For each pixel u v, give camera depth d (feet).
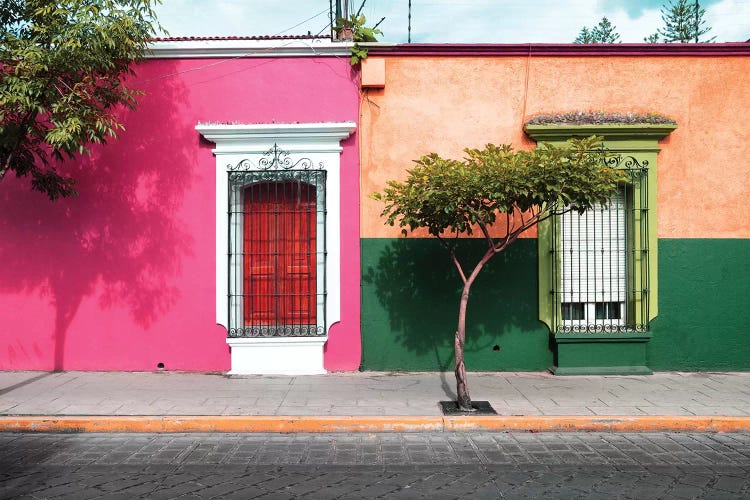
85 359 26.91
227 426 19.74
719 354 27.12
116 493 14.10
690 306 27.12
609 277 27.63
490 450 17.71
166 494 14.05
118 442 18.53
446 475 15.44
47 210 26.99
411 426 19.77
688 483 14.78
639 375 26.37
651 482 14.87
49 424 19.53
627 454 17.28
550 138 26.84
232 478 15.23
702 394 23.02
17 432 19.51
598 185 20.12
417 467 16.14
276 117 27.30
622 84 27.40
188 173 27.09
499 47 27.20
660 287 27.14
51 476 15.37
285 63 27.32
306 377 26.03
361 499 13.73
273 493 14.11
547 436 19.20
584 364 26.66
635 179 27.04
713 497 13.82
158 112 27.12
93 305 26.94
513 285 27.22
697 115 27.30
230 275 26.96
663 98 27.37
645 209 26.94
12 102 19.63
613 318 27.71
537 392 23.35
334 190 26.99
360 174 27.22
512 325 27.20
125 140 27.09
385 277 27.17
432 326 27.20
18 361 26.91
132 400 21.94
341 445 18.30
